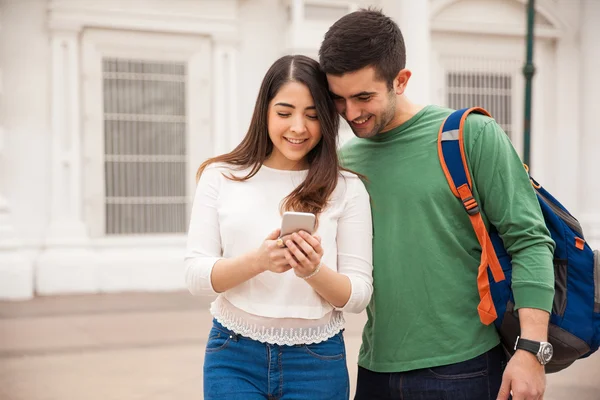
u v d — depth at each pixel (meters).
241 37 9.98
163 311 7.73
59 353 5.81
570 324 2.06
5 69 9.05
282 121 2.05
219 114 9.85
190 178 9.84
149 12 9.47
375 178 2.23
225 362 2.05
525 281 2.00
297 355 2.03
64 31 9.18
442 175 2.13
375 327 2.23
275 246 1.85
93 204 9.46
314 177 2.07
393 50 2.07
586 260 2.11
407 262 2.16
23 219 9.15
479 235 2.09
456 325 2.12
